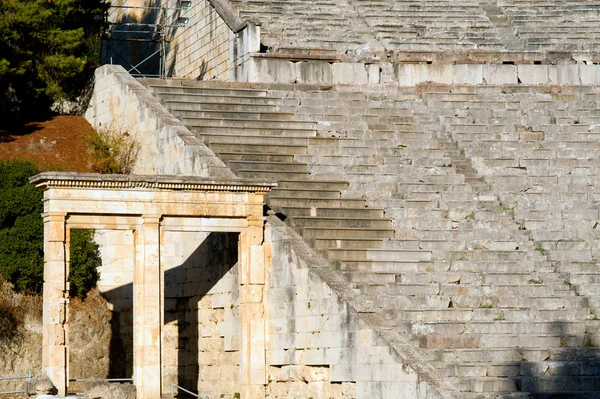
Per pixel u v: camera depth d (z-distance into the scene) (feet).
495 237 327.67
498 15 511.81
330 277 291.17
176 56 519.60
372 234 322.75
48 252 293.84
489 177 359.66
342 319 279.69
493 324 279.49
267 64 431.43
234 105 391.04
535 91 431.43
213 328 346.54
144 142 392.88
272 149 360.69
